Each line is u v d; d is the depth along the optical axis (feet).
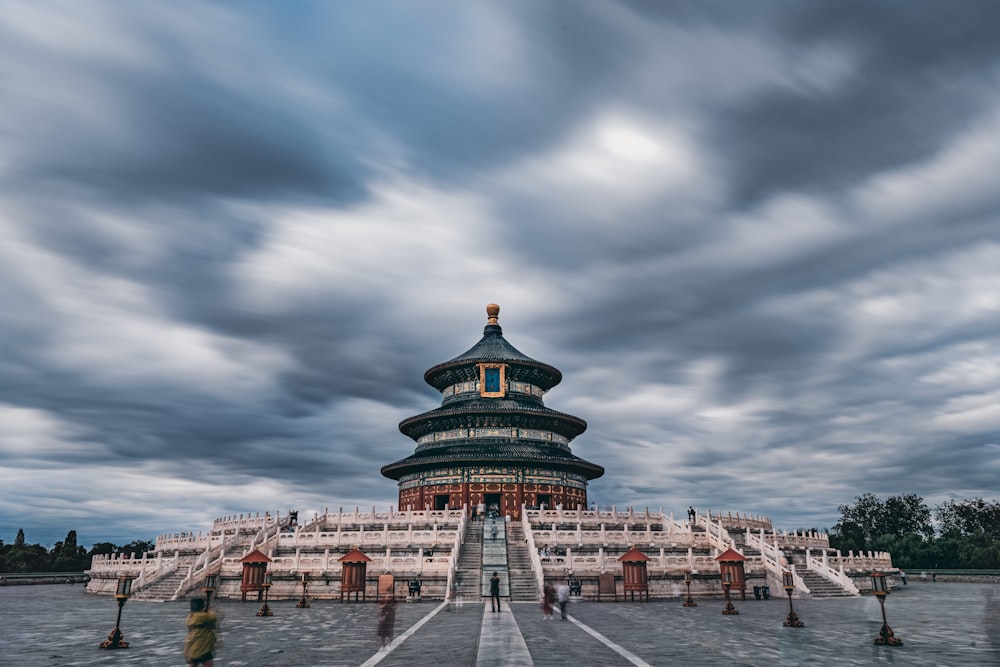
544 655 71.61
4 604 161.68
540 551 178.70
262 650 77.51
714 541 193.26
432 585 161.68
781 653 73.92
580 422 309.83
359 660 69.41
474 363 314.55
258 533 188.55
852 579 204.23
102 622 115.75
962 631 96.94
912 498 463.01
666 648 77.36
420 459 288.10
